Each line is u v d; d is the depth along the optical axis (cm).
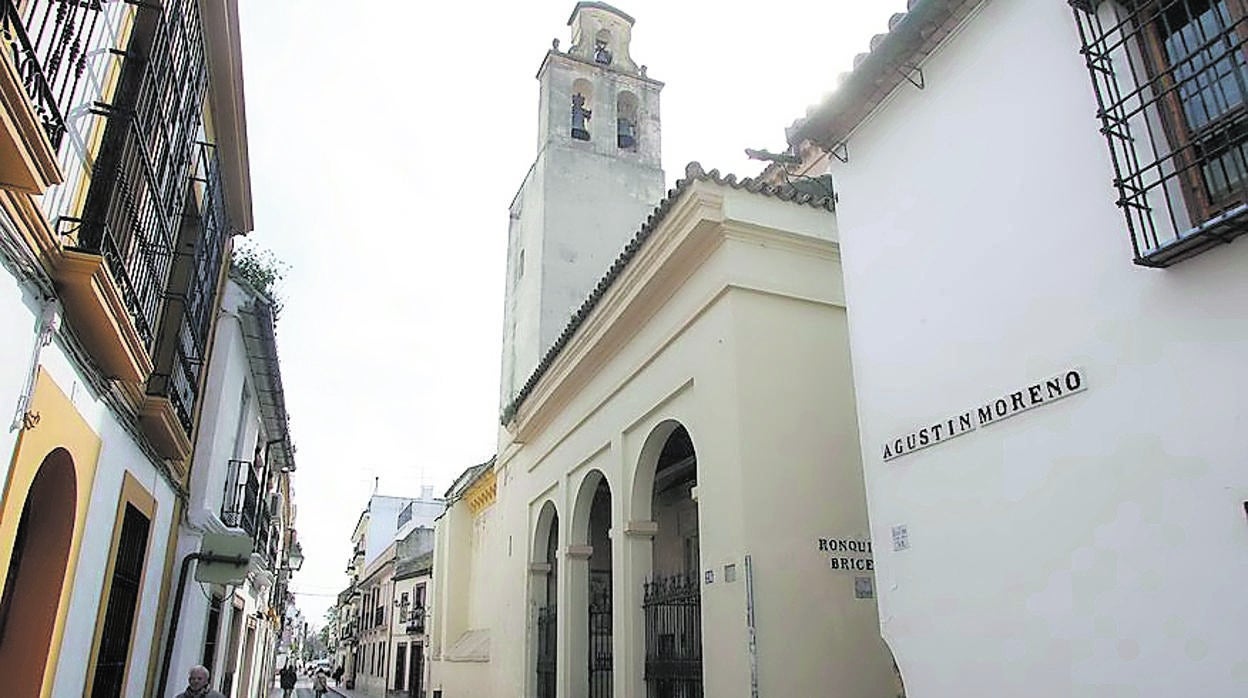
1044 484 458
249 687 2198
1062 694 432
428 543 3797
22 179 345
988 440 499
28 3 377
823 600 761
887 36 571
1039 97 492
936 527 530
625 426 1076
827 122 659
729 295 843
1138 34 442
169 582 915
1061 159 473
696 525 1297
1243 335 372
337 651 7319
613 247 1878
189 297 776
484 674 1802
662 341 977
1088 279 448
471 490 2309
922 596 534
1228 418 373
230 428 1180
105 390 569
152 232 607
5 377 398
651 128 2066
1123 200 411
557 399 1365
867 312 622
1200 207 401
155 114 544
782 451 801
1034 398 470
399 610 3738
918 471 552
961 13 549
